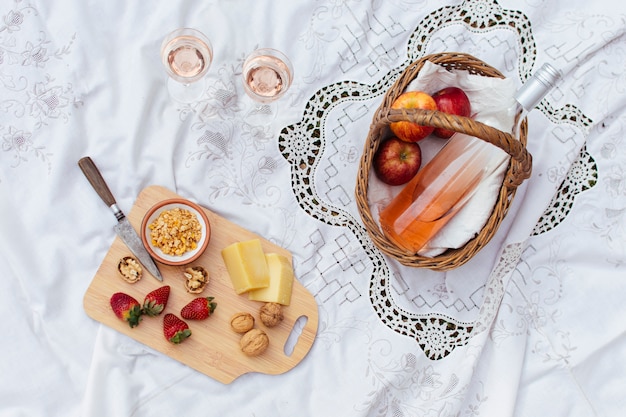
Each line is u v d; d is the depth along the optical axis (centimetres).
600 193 122
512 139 95
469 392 119
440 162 110
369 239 118
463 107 111
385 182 115
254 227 116
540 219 122
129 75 115
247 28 118
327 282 117
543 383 121
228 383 113
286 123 117
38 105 113
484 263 121
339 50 119
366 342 116
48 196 112
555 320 121
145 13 116
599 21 122
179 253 109
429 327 118
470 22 121
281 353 114
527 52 122
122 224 111
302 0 118
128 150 113
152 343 110
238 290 112
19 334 110
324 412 115
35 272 111
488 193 108
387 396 116
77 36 114
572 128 122
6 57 113
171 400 112
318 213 117
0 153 112
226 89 117
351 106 118
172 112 116
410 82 110
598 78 123
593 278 121
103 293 110
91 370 109
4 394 109
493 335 119
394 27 120
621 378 121
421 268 119
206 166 116
